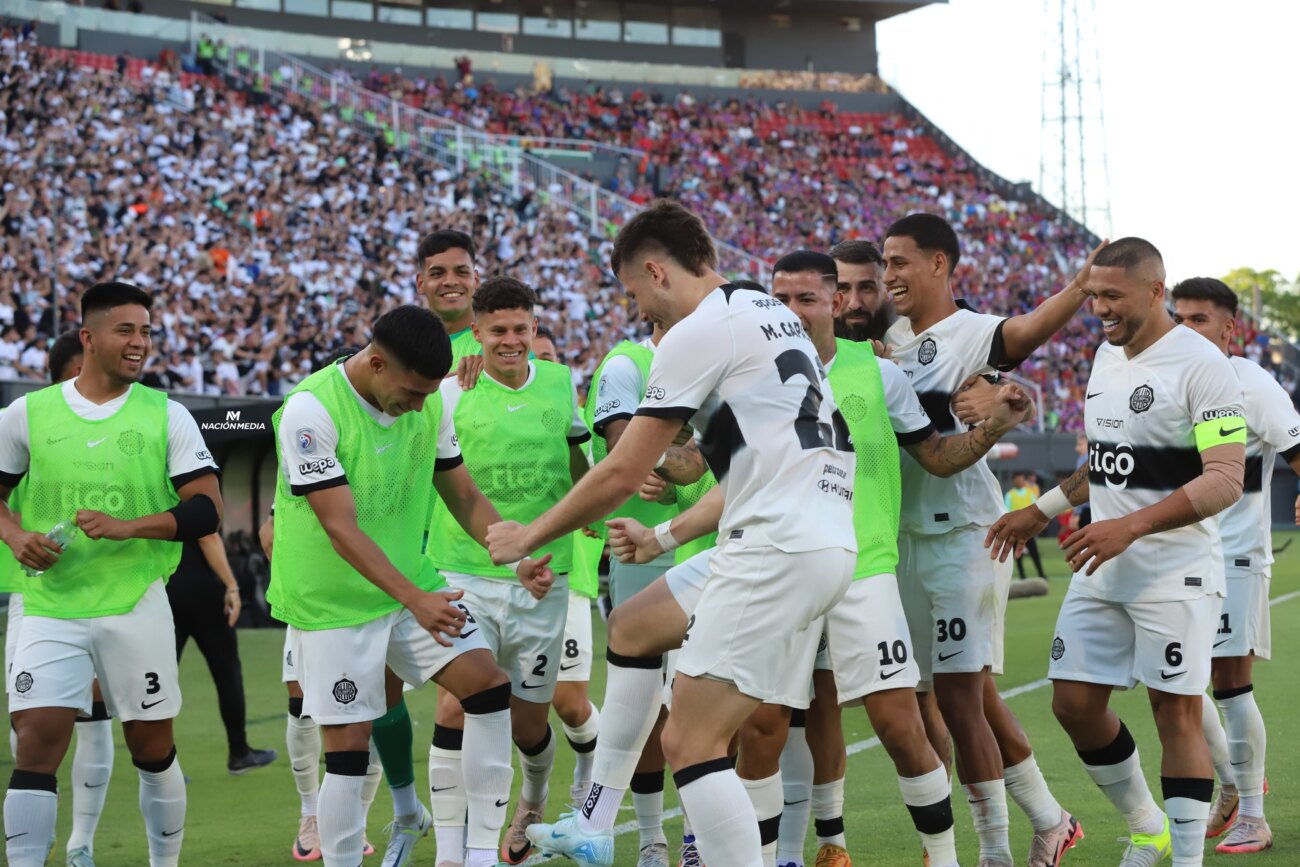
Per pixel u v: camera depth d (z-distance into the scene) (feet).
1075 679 14.55
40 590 14.23
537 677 16.85
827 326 13.98
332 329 70.03
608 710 13.42
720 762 11.61
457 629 13.39
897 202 128.26
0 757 23.39
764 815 13.01
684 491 16.70
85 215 74.69
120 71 99.14
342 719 13.83
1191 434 14.06
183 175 85.35
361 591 13.96
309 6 131.64
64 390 14.75
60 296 62.85
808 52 151.33
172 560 14.98
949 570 14.58
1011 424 13.39
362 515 13.89
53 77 88.63
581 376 76.79
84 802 15.79
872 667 13.19
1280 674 29.99
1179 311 17.98
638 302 12.22
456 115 121.70
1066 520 71.77
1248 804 16.47
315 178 92.68
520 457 16.97
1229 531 17.06
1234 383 13.84
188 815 19.43
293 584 13.94
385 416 13.97
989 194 135.85
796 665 11.73
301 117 102.22
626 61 144.15
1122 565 14.26
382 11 134.62
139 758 14.74
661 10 145.69
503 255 91.09
